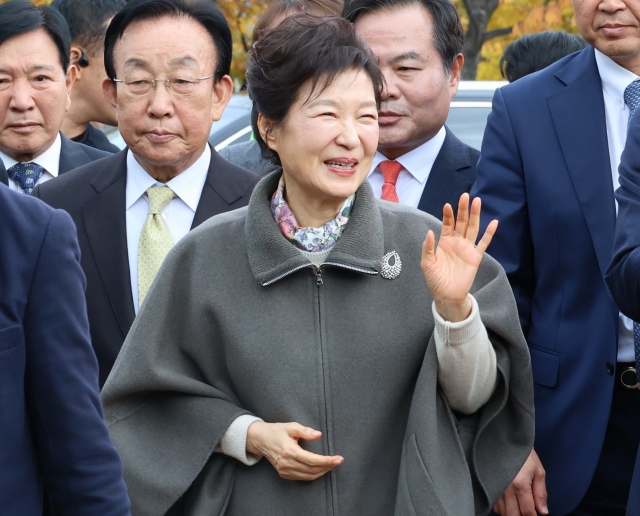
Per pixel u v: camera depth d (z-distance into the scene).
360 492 6.86
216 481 7.07
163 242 8.86
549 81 9.04
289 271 6.92
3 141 10.55
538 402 8.73
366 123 6.89
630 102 8.62
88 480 5.58
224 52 9.22
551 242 8.68
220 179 9.17
